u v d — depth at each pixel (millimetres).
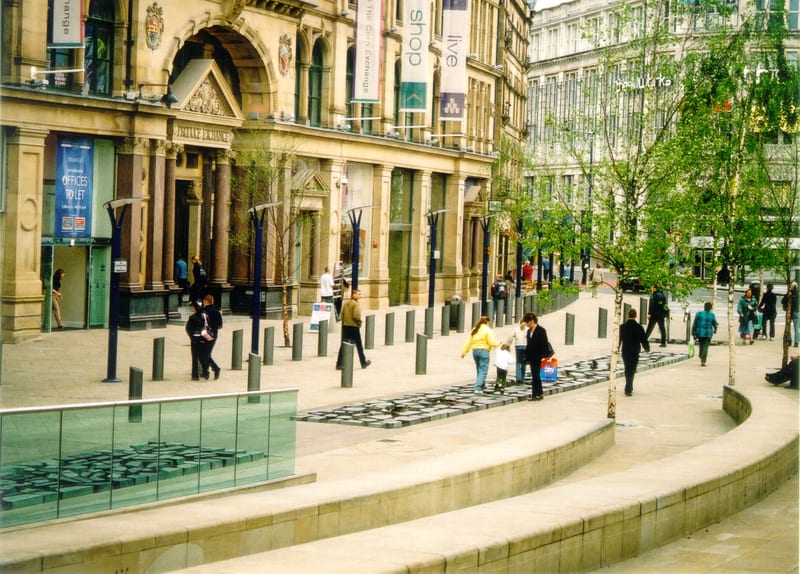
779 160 33562
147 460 13094
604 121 26344
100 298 36219
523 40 95812
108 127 35094
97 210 35625
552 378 29062
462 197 62031
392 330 37281
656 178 25047
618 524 11867
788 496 16109
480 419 22969
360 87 45875
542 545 10586
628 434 22172
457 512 11484
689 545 12875
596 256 25344
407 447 19406
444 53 47812
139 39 36062
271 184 39781
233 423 14484
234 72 43094
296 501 12500
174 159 38312
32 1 31578
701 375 32469
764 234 30688
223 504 12234
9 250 31703
